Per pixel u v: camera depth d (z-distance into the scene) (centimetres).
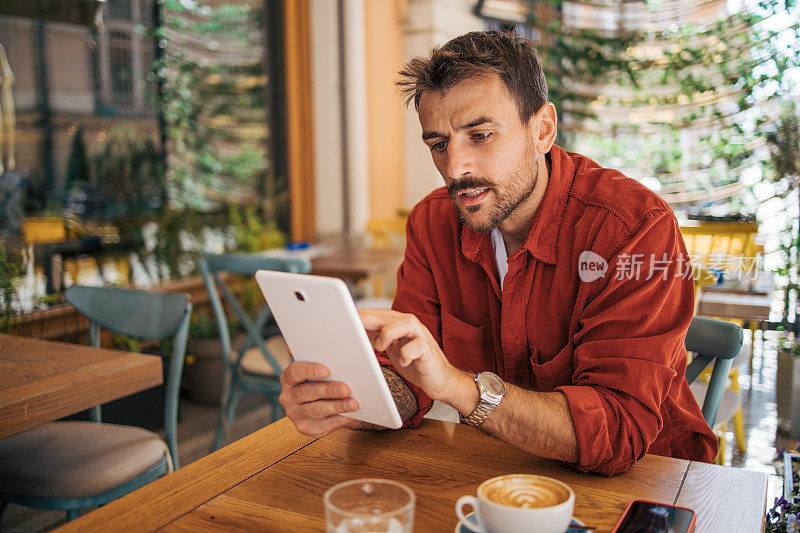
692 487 89
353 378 90
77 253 325
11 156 307
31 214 312
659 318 99
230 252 404
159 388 263
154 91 376
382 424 94
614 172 116
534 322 117
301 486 90
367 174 474
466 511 81
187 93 395
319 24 452
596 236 108
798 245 197
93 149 344
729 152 217
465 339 126
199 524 80
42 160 320
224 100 418
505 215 106
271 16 445
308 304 86
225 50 416
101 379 148
